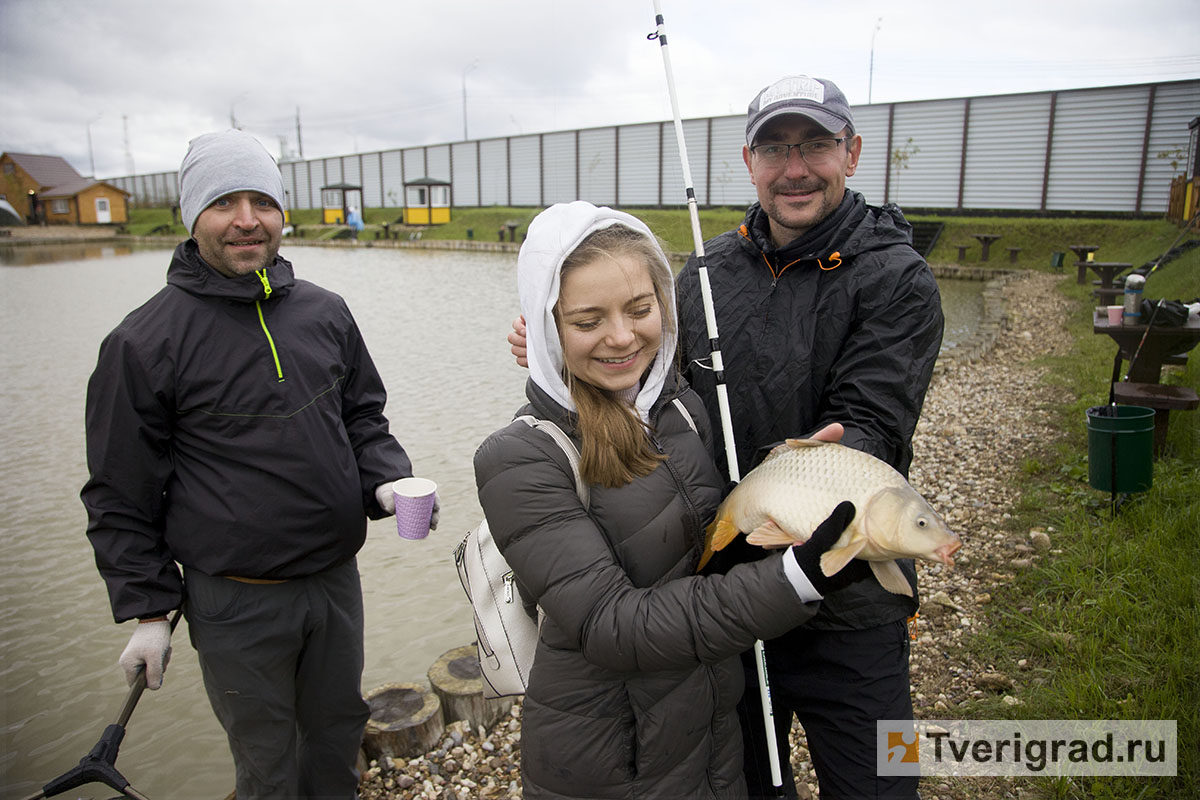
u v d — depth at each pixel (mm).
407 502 2531
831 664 1910
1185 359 5531
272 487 2357
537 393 1560
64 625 4527
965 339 12375
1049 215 25359
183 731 3658
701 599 1348
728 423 1958
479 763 3045
